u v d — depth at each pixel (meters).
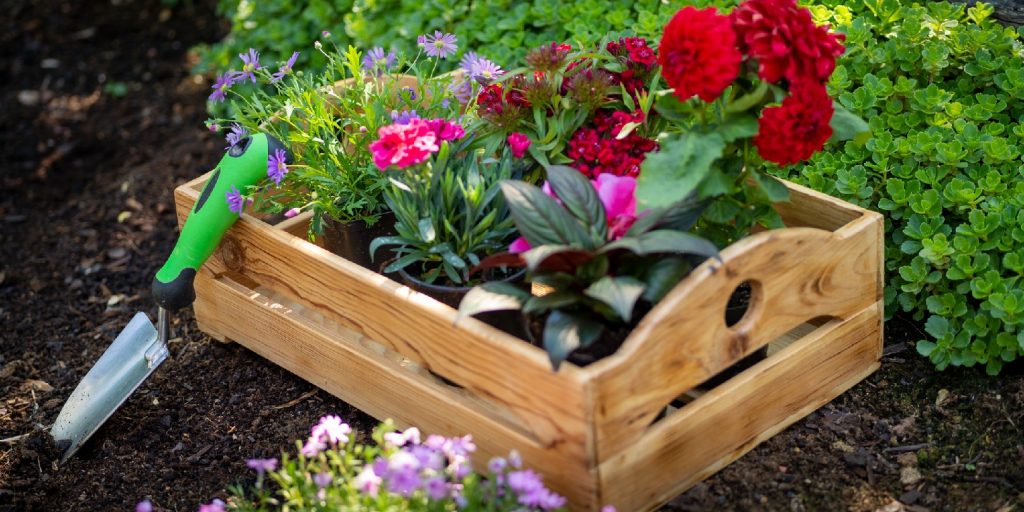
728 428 2.19
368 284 2.27
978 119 2.68
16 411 2.74
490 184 2.37
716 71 1.96
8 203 3.90
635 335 1.95
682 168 1.98
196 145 4.13
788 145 2.02
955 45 2.81
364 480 1.88
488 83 2.55
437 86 2.58
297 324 2.52
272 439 2.49
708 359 2.08
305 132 2.73
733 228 2.26
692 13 2.01
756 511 2.14
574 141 2.35
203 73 4.61
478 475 2.18
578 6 3.35
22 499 2.38
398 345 2.28
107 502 2.36
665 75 2.05
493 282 2.07
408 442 2.34
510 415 2.30
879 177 2.69
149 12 5.32
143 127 4.36
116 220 3.74
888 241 2.68
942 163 2.62
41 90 4.72
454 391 2.39
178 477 2.42
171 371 2.78
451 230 2.24
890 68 2.87
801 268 2.18
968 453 2.27
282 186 2.68
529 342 2.23
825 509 2.15
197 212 2.48
